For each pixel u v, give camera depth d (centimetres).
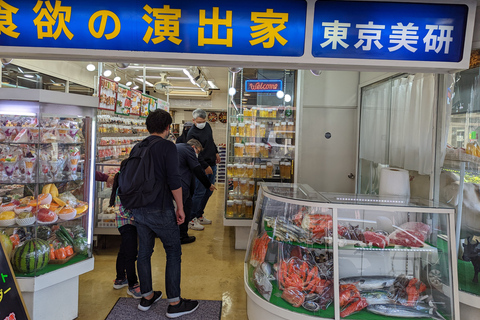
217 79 941
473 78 254
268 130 435
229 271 361
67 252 255
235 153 432
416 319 227
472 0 208
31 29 209
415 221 240
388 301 233
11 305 191
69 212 255
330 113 475
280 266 249
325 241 235
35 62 521
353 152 477
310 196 256
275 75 431
